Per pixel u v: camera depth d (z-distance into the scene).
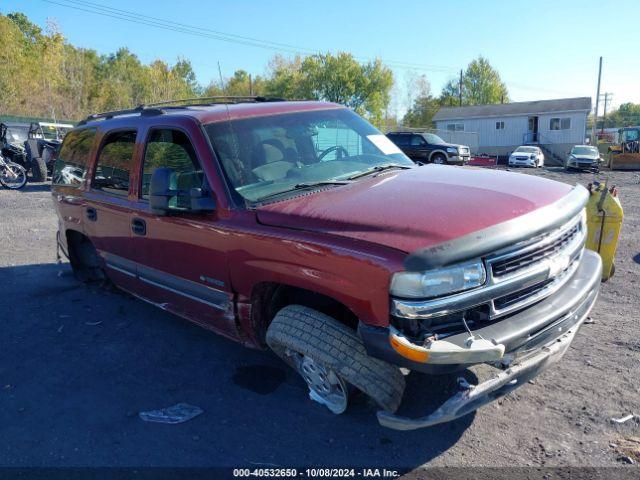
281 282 3.16
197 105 4.48
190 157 3.77
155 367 4.23
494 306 2.79
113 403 3.73
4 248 8.30
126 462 3.09
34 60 52.22
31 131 19.80
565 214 3.08
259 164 3.69
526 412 3.42
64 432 3.41
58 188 5.64
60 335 4.90
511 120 48.06
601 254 5.88
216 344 4.59
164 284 4.20
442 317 2.71
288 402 3.64
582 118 45.59
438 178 3.56
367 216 2.93
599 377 3.80
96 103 58.16
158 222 4.02
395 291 2.59
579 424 3.28
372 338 2.73
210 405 3.65
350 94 57.12
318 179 3.70
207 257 3.64
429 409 3.40
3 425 3.51
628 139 38.84
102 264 5.10
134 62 76.50
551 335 3.01
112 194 4.63
